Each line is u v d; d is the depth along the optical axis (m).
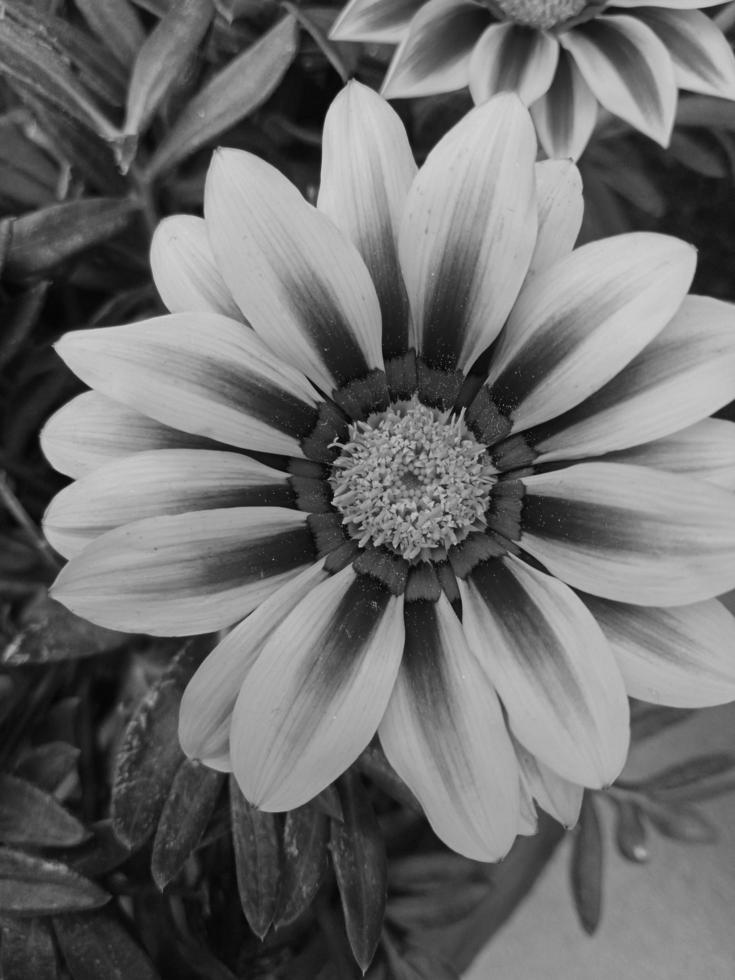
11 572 0.21
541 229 0.17
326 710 0.16
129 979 0.19
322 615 0.16
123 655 0.22
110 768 0.21
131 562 0.16
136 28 0.19
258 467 0.17
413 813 0.23
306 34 0.21
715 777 0.23
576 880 0.23
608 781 0.16
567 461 0.17
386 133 0.16
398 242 0.16
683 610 0.16
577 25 0.20
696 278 0.29
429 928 0.23
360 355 0.17
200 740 0.16
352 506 0.18
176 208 0.21
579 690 0.16
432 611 0.17
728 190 0.28
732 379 0.16
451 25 0.20
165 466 0.16
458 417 0.18
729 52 0.19
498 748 0.16
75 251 0.19
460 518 0.18
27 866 0.18
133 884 0.20
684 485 0.16
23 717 0.20
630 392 0.16
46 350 0.20
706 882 0.30
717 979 0.29
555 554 0.17
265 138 0.21
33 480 0.21
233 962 0.22
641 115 0.19
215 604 0.16
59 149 0.19
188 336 0.16
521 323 0.16
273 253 0.16
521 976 0.30
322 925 0.22
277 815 0.19
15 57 0.19
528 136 0.15
